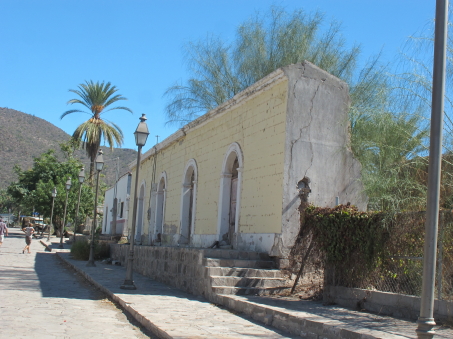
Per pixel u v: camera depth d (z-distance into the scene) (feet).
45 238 144.66
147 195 83.15
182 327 23.13
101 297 36.68
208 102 73.10
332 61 60.75
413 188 27.81
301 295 32.89
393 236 25.41
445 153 26.68
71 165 156.04
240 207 45.57
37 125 444.96
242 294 33.09
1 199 305.73
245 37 68.74
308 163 39.96
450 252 22.47
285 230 38.11
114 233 113.29
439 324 21.70
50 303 32.14
